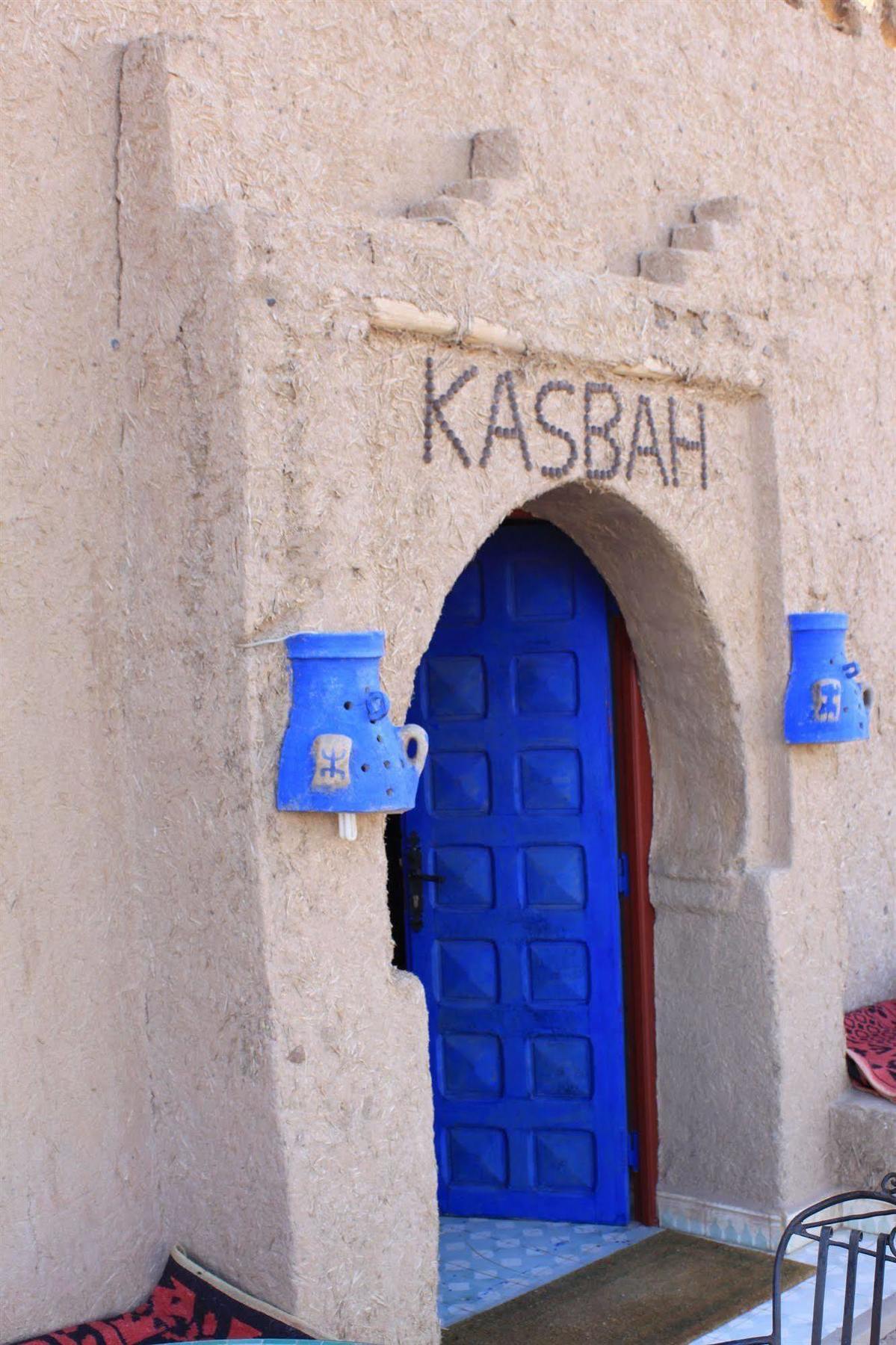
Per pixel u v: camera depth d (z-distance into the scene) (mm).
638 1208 5559
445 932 5703
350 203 4410
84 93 3844
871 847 6344
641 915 5535
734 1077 5301
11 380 3732
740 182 5832
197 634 3762
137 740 3934
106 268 3887
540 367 4457
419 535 4082
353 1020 3818
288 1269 3664
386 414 4004
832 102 6312
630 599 5324
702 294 5105
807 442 5414
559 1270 5109
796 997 5277
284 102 4184
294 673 3684
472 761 5691
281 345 3680
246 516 3627
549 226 4582
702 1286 4930
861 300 6359
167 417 3803
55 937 3805
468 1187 5664
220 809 3736
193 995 3859
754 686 5293
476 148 4746
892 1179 3709
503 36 4945
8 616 3729
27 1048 3738
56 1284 3762
